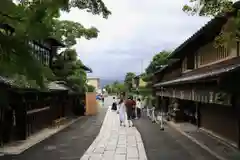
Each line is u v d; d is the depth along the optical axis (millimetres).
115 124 22297
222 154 11047
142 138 15195
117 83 121812
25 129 14625
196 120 19953
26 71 2033
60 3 2127
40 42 2215
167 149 12148
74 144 13508
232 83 7727
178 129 18406
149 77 40438
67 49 25531
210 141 13953
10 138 13672
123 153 11359
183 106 22344
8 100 2211
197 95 14000
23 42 2035
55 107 22359
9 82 2543
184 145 13078
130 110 20641
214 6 5441
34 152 11641
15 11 2010
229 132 13062
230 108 12711
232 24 4332
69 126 21188
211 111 15969
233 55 12367
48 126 20062
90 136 16109
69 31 24594
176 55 20672
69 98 28578
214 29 12523
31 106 16016
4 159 10383
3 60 2002
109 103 63406
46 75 2123
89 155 11008
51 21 2141
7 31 2051
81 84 29250
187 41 15469
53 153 11453
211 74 10289
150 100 34781
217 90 10883
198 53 18234
